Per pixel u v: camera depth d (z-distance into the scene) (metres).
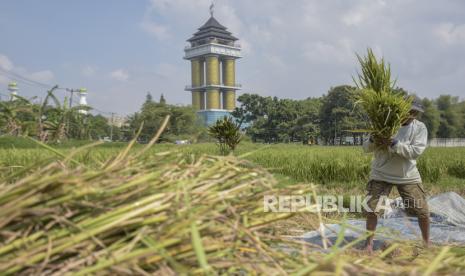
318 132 89.44
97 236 1.81
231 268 1.93
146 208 1.90
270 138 96.69
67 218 1.84
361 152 17.77
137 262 1.74
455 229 6.14
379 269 2.07
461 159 16.25
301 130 91.44
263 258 2.04
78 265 1.70
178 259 1.83
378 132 4.86
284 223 2.63
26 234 1.73
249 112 110.31
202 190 2.18
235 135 14.67
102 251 1.74
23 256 1.66
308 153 17.89
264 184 2.34
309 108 93.44
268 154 16.95
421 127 5.09
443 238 5.58
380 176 5.17
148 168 2.31
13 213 1.74
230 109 171.25
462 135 108.50
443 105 107.19
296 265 2.02
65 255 1.75
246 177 2.39
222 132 14.65
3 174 2.54
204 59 173.00
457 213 7.15
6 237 1.73
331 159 14.12
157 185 2.09
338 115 82.69
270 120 95.56
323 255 2.20
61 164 2.17
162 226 1.84
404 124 5.21
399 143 4.86
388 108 4.75
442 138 101.06
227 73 171.75
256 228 2.21
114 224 1.82
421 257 2.82
